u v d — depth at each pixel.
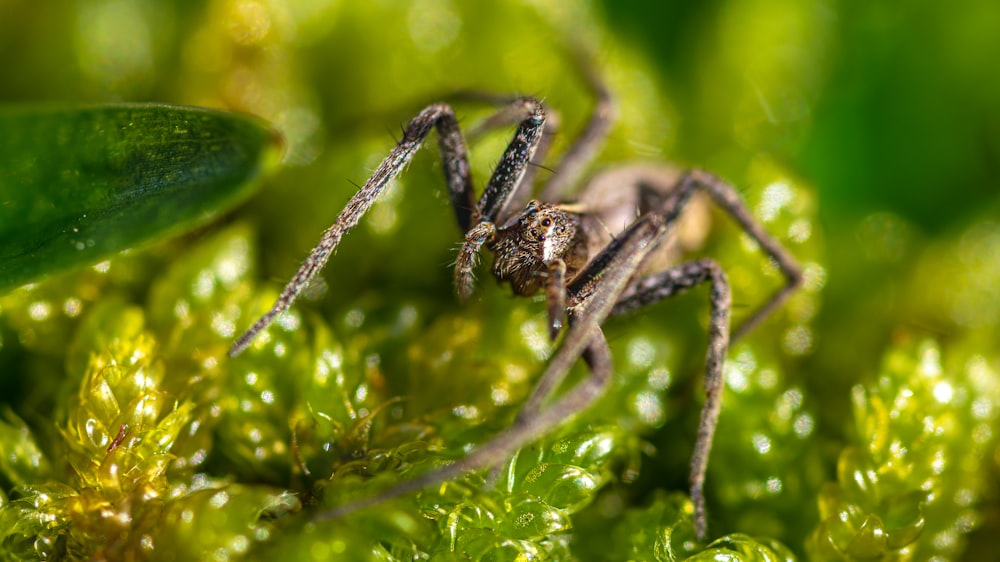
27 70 0.10
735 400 0.09
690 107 0.11
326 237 0.09
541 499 0.09
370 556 0.09
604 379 0.09
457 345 0.09
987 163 0.11
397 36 0.10
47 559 0.09
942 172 0.11
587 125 0.10
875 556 0.09
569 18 0.11
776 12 0.11
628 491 0.09
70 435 0.09
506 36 0.11
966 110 0.11
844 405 0.10
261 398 0.09
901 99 0.11
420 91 0.10
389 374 0.09
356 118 0.10
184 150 0.09
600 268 0.09
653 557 0.09
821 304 0.10
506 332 0.10
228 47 0.10
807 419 0.09
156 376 0.09
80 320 0.09
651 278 0.09
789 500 0.09
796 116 0.11
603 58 0.11
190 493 0.09
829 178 0.11
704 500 0.09
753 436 0.09
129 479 0.09
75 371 0.09
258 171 0.09
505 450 0.09
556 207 0.09
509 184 0.09
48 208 0.09
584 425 0.09
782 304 0.10
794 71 0.11
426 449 0.09
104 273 0.10
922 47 0.11
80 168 0.09
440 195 0.10
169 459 0.09
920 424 0.09
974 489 0.09
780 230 0.10
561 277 0.09
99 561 0.09
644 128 0.11
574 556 0.09
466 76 0.11
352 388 0.09
